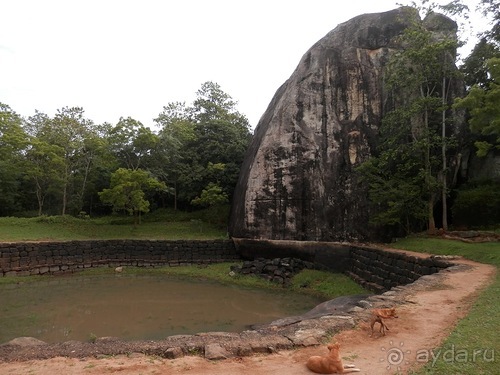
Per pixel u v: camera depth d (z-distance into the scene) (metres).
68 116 31.47
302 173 21.75
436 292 9.59
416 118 20.80
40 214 30.22
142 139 28.16
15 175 31.64
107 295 16.86
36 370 5.58
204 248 24.39
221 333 7.20
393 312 7.23
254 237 22.33
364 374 5.09
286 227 21.61
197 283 19.72
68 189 32.47
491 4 21.19
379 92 22.27
